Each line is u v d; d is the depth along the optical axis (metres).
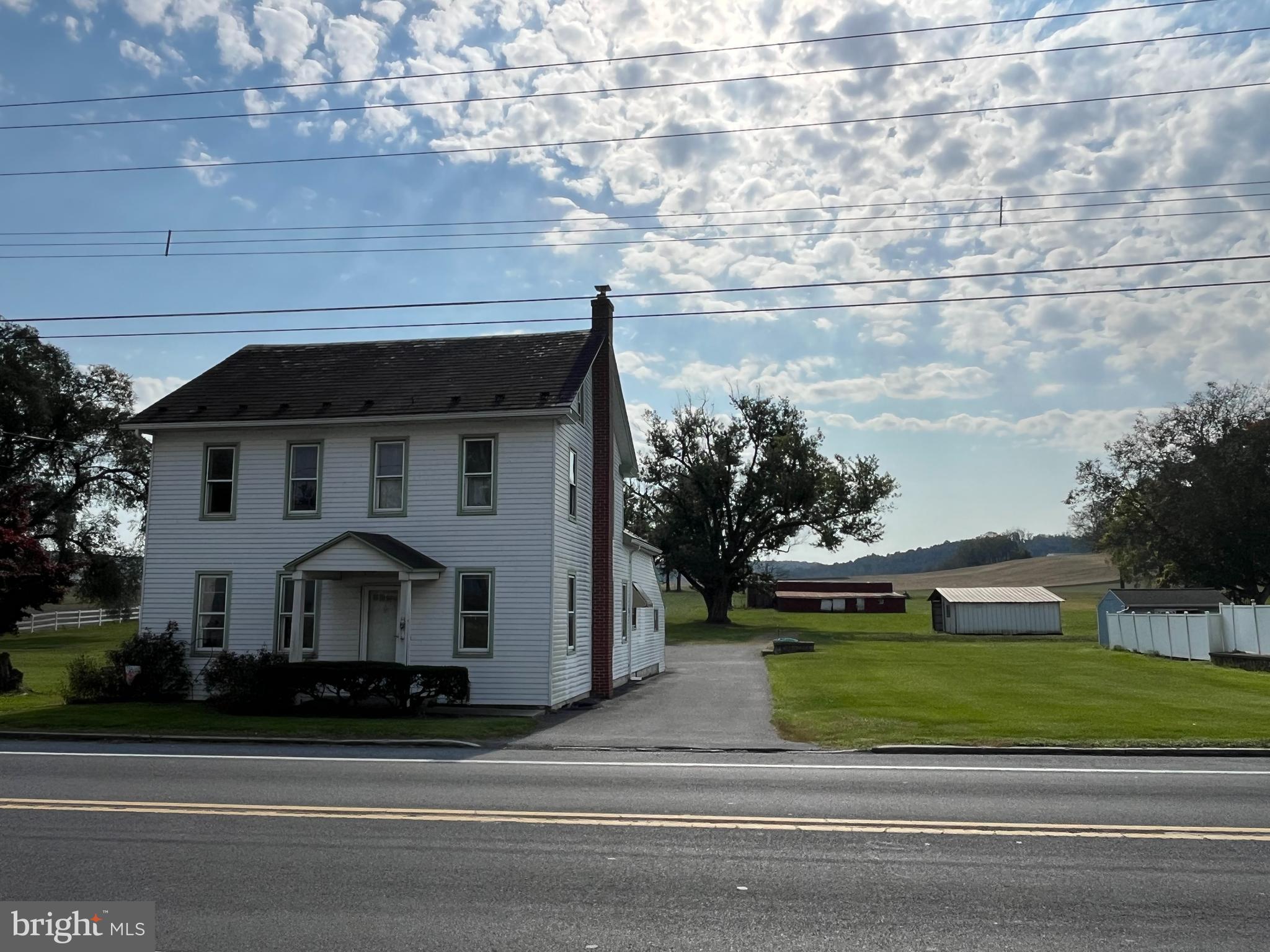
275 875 7.29
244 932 6.05
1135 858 7.75
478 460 22.17
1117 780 11.44
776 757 13.68
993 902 6.63
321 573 21.36
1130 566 72.50
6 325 50.00
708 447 68.94
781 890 6.89
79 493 53.78
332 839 8.41
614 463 26.47
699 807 9.75
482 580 21.75
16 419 49.12
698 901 6.65
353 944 5.83
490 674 21.34
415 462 22.38
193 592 22.80
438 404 22.12
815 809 9.65
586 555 24.77
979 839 8.34
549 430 21.86
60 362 52.22
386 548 20.80
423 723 17.39
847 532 68.56
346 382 23.83
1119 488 69.50
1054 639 55.84
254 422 22.61
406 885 7.02
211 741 15.57
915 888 6.95
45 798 10.32
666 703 22.11
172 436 23.36
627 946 5.80
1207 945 5.82
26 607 24.69
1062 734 15.19
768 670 32.28
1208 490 64.44
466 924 6.18
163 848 8.06
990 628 62.19
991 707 18.94
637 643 29.64
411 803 9.98
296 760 13.33
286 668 19.05
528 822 9.02
